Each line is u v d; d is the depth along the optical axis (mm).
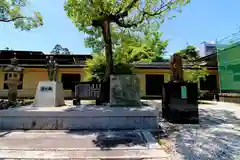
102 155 2926
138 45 10578
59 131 4570
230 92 12312
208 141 3713
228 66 12375
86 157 2840
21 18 9656
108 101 7289
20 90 14008
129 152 3066
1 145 3422
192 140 3791
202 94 14055
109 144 3494
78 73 14344
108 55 8055
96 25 7418
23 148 3250
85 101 9805
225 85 12625
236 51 11578
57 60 15703
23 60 15023
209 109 8414
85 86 7254
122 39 10219
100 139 3846
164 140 3814
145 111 4922
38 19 10023
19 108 5453
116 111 4906
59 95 6332
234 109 8406
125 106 5984
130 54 10180
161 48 14023
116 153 3020
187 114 5332
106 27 7867
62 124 4816
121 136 4074
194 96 5422
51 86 6055
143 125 4863
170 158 2824
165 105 5781
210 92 14148
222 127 4879
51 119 4840
